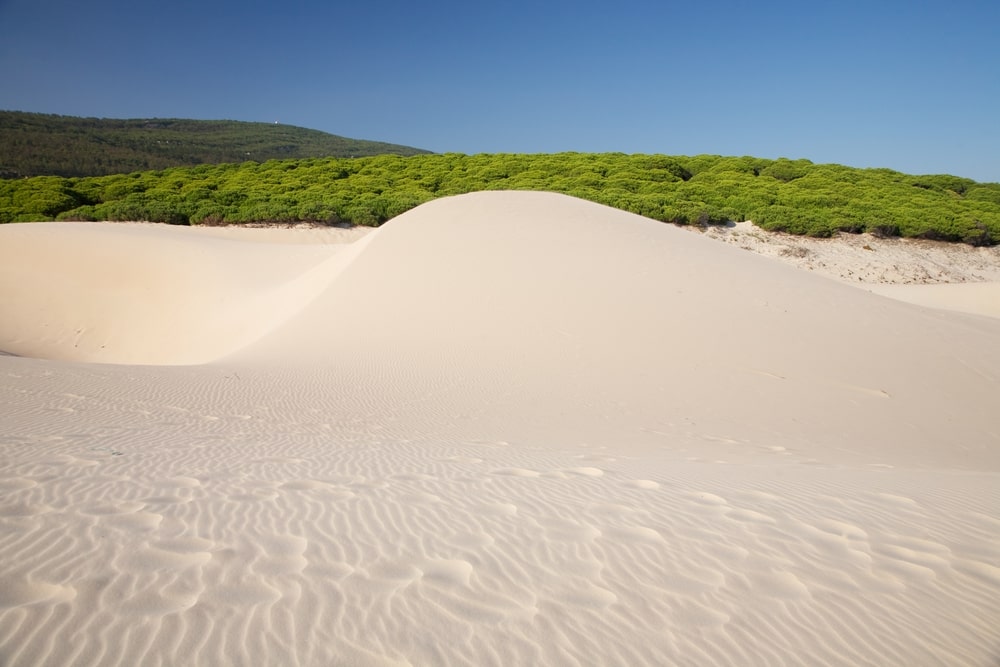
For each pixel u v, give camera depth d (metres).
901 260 33.88
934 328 15.32
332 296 17.50
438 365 12.86
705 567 3.50
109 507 4.02
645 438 8.84
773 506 4.71
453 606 2.96
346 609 2.87
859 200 40.97
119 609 2.75
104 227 29.73
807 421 10.32
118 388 10.47
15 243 26.70
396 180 48.81
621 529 4.06
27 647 2.45
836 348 13.59
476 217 20.69
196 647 2.52
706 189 42.56
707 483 5.49
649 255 18.45
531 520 4.20
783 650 2.74
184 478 4.92
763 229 36.34
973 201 46.09
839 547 3.87
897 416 10.73
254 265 26.92
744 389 11.67
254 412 9.60
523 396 11.18
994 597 3.29
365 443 7.53
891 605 3.16
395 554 3.52
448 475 5.55
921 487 5.61
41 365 12.09
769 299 16.19
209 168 57.72
